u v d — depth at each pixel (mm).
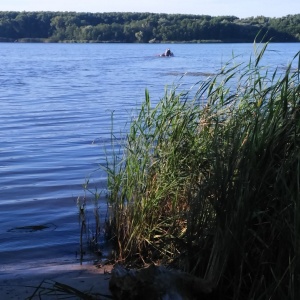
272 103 5035
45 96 23453
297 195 4152
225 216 4488
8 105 20078
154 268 4270
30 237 6633
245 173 4559
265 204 4531
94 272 5582
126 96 22906
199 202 4980
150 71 38562
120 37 116062
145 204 6023
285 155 4711
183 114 6375
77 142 12656
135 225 6023
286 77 5070
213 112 6211
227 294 4449
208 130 6062
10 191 8617
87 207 7695
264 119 4934
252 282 4406
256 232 4473
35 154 11398
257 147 4719
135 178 6199
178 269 4844
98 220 6574
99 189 8594
